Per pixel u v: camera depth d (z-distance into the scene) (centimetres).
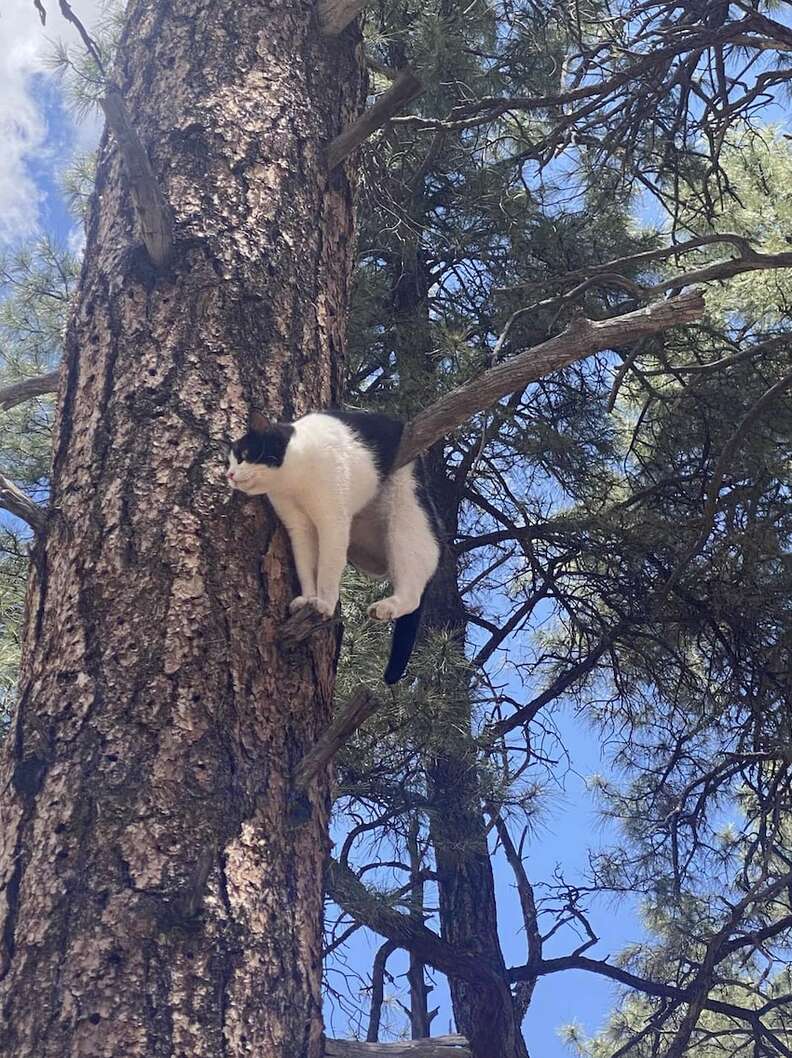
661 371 605
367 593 506
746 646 607
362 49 354
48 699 240
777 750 554
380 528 372
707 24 582
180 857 224
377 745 526
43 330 636
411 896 556
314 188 314
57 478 268
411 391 575
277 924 230
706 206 602
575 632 697
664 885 606
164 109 309
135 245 288
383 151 558
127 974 211
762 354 643
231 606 253
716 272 506
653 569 641
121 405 268
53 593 253
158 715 236
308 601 260
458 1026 624
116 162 308
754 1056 596
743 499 592
